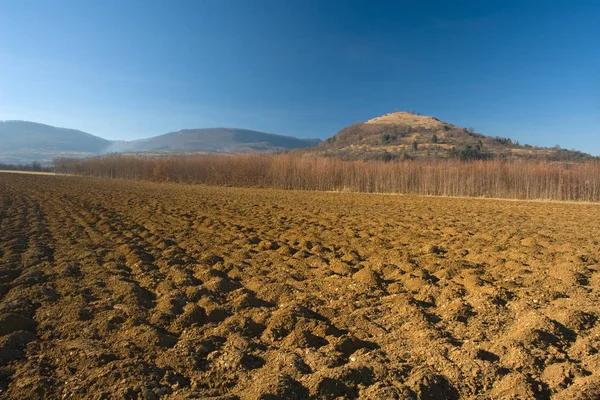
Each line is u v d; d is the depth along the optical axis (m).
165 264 10.24
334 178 53.94
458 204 30.92
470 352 5.21
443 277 9.20
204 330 6.36
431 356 5.25
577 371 4.67
